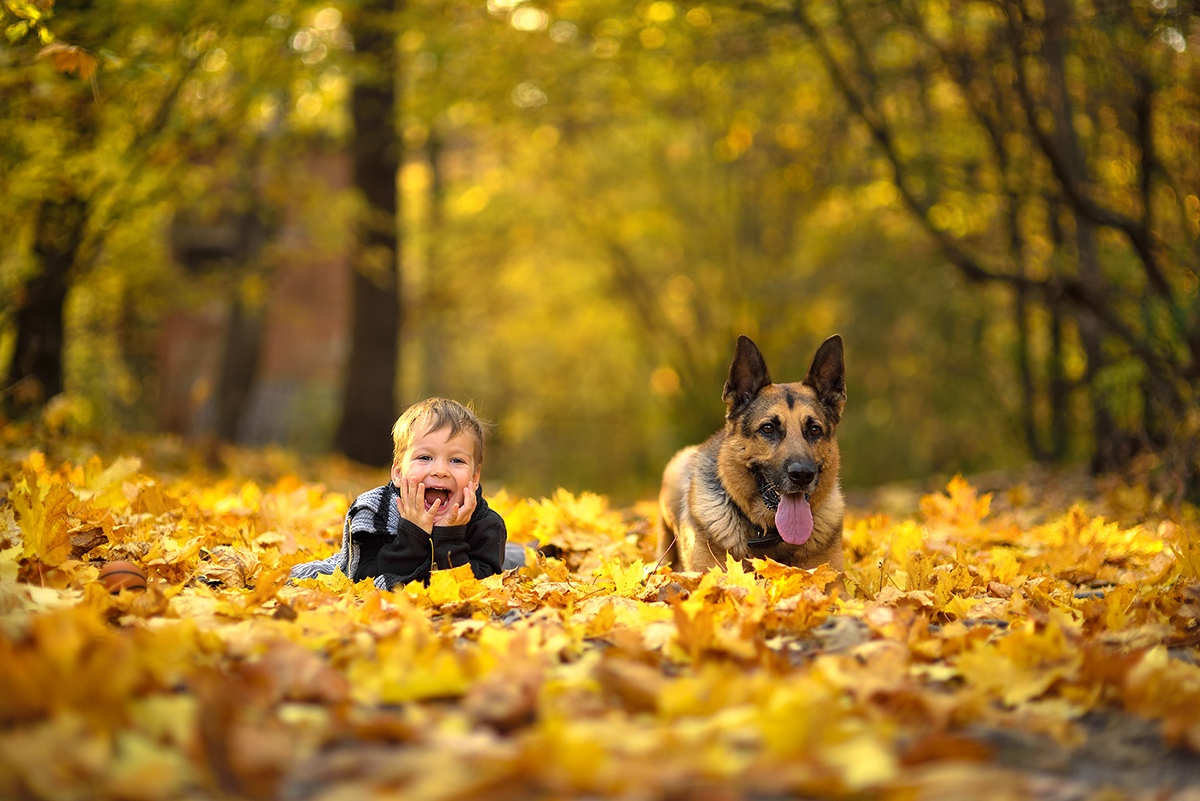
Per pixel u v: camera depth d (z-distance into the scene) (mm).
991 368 20719
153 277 17578
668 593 4621
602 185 29281
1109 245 12625
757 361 6117
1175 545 5809
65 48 6320
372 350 19078
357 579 5012
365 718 2637
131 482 6359
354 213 18016
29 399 11836
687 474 6566
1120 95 11031
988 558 6086
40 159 11398
